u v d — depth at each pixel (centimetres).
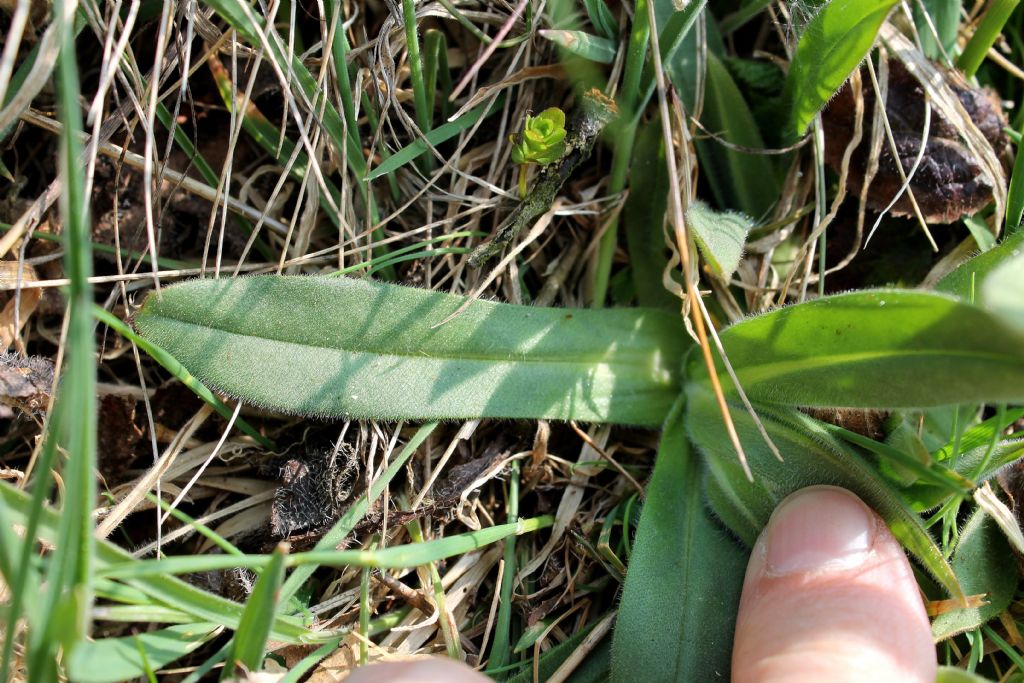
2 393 17
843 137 20
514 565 19
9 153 19
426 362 18
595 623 18
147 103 18
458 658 18
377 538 18
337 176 20
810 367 17
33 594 14
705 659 17
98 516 18
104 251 19
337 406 18
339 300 18
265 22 18
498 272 19
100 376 19
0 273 18
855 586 17
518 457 19
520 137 19
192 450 19
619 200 20
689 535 18
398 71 20
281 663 18
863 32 17
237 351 17
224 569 18
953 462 17
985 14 19
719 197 20
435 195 19
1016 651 18
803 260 20
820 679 16
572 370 19
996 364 15
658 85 17
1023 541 18
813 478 18
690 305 18
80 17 18
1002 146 20
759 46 21
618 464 19
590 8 19
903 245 20
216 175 20
